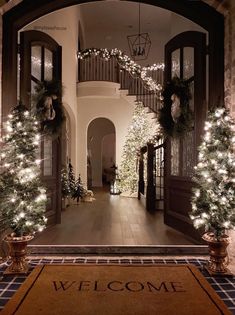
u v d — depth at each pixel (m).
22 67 4.53
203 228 4.29
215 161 3.50
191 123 4.77
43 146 5.00
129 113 11.69
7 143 3.69
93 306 2.75
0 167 3.91
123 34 13.79
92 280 3.30
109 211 7.23
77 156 11.47
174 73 5.39
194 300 2.87
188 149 4.90
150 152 7.36
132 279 3.33
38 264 3.83
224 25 4.18
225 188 3.45
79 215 6.69
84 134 11.60
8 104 4.23
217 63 4.23
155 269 3.63
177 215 5.10
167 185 5.50
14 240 3.50
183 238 4.68
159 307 2.74
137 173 10.53
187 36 4.89
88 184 13.77
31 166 3.68
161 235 4.86
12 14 4.31
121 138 11.71
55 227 5.44
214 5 4.11
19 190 3.57
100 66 12.91
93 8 12.09
